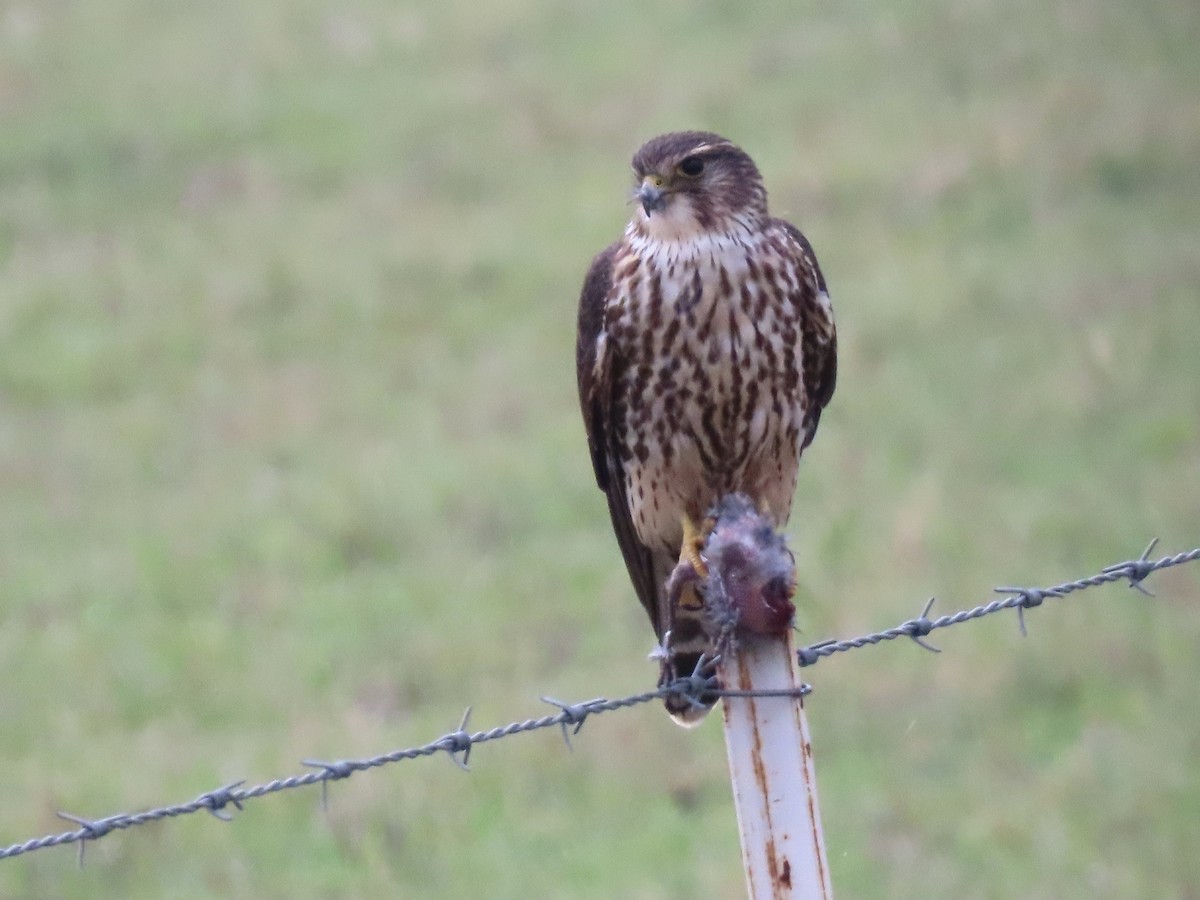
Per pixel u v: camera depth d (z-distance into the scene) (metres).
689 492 7.95
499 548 15.08
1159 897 10.41
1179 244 19.66
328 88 28.31
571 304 20.20
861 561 14.34
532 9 30.42
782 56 26.84
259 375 19.30
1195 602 13.12
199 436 17.86
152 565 15.24
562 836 11.30
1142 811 11.07
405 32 30.11
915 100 24.66
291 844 11.44
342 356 19.53
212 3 32.81
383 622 14.03
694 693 6.20
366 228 23.16
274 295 21.17
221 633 14.08
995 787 11.48
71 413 18.70
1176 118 22.59
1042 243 20.17
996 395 17.03
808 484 15.72
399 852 11.27
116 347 20.20
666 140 7.65
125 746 12.61
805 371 7.99
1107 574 7.03
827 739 12.13
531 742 12.22
